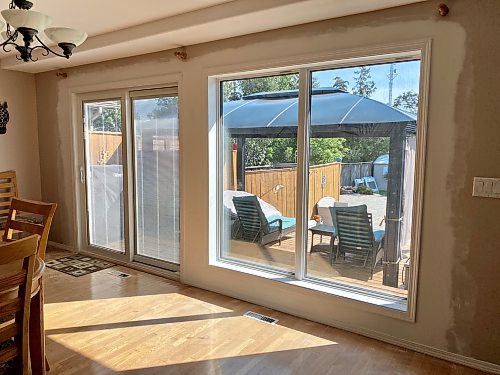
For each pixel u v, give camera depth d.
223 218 3.67
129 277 3.99
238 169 3.52
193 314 3.15
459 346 2.47
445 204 2.43
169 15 3.01
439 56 2.36
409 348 2.65
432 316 2.55
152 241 4.22
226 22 2.80
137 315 3.13
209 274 3.63
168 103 3.88
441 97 2.38
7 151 4.81
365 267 2.94
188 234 3.74
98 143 4.53
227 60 3.27
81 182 4.75
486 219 2.32
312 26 2.80
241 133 3.46
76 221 4.80
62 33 2.11
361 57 2.64
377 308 2.74
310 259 3.18
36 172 5.11
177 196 3.94
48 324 2.95
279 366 2.44
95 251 4.71
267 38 3.03
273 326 2.96
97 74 4.30
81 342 2.70
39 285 2.05
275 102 3.22
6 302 1.55
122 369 2.39
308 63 2.86
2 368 1.70
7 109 4.77
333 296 2.93
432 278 2.52
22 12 1.89
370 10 2.54
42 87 4.92
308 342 2.73
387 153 2.74
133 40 3.31
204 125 3.50
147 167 4.14
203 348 2.64
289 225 3.25
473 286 2.39
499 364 2.36
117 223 4.47
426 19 2.38
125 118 4.18
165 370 2.38
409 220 2.71
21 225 2.60
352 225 2.95
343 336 2.82
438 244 2.48
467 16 2.26
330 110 2.95
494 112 2.24
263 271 3.40
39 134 5.08
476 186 2.32
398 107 2.67
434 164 2.44
